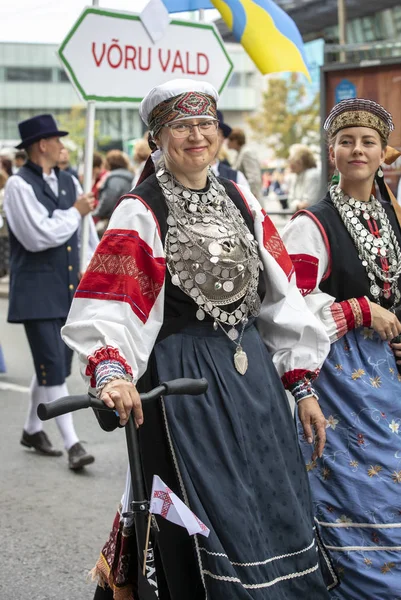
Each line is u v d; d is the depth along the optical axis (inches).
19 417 278.1
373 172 139.3
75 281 235.5
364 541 132.8
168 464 111.1
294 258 136.8
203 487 108.0
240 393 113.0
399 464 134.1
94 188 533.6
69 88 2379.4
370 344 137.6
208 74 253.3
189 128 114.0
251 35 244.7
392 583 131.1
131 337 108.7
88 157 238.7
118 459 235.0
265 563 109.4
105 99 237.6
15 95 2368.4
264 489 112.3
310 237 137.3
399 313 140.5
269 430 114.1
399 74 359.6
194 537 106.3
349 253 138.1
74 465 224.1
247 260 116.2
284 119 1387.8
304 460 131.8
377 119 137.7
